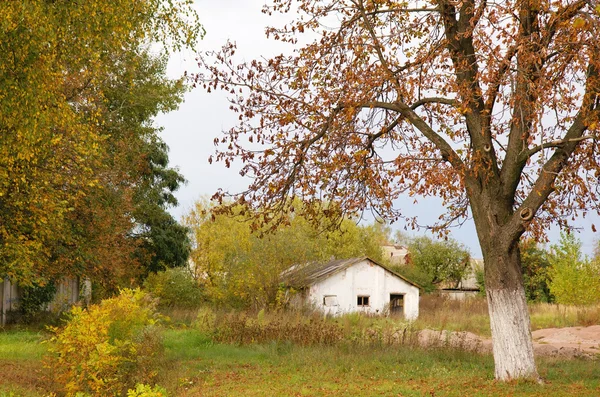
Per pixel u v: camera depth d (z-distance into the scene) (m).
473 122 13.99
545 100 12.36
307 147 14.92
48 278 28.23
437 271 72.12
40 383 13.77
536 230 14.60
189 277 46.94
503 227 13.61
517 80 12.67
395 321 33.22
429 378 14.58
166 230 42.38
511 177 13.73
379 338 20.77
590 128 11.96
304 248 40.94
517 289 13.69
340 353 18.58
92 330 13.43
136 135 36.12
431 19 15.22
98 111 21.77
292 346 20.39
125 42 19.25
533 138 12.59
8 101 14.27
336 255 64.19
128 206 30.11
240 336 22.02
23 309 30.08
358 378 14.88
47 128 15.59
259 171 14.95
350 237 65.06
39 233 22.73
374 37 15.10
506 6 13.17
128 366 14.22
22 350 18.98
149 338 15.31
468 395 12.15
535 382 13.22
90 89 22.84
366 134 15.53
